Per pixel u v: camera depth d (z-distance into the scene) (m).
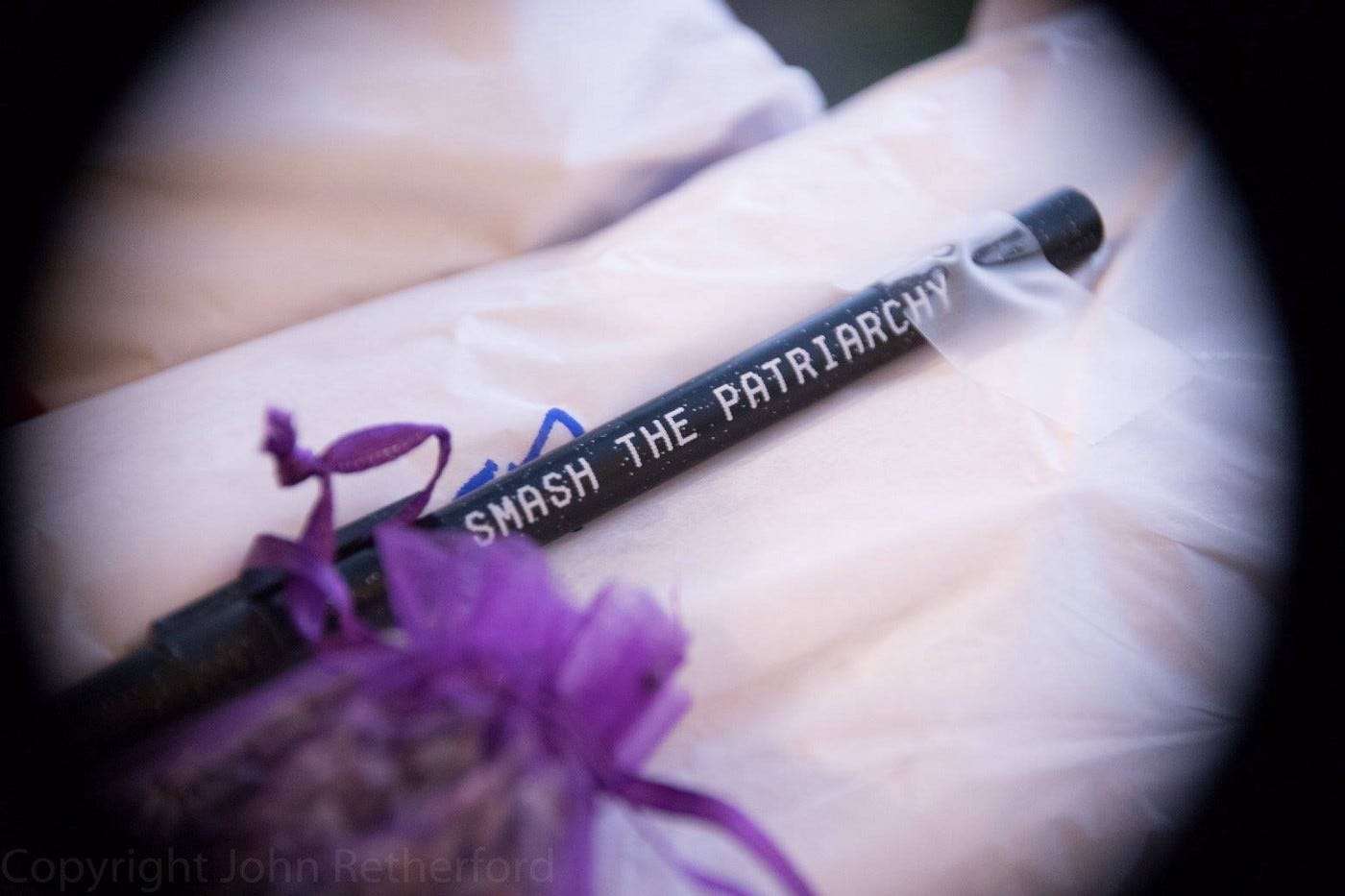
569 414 0.17
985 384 0.17
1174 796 0.15
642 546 0.16
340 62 0.18
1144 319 0.18
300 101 0.18
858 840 0.15
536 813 0.13
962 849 0.15
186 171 0.18
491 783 0.13
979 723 0.15
